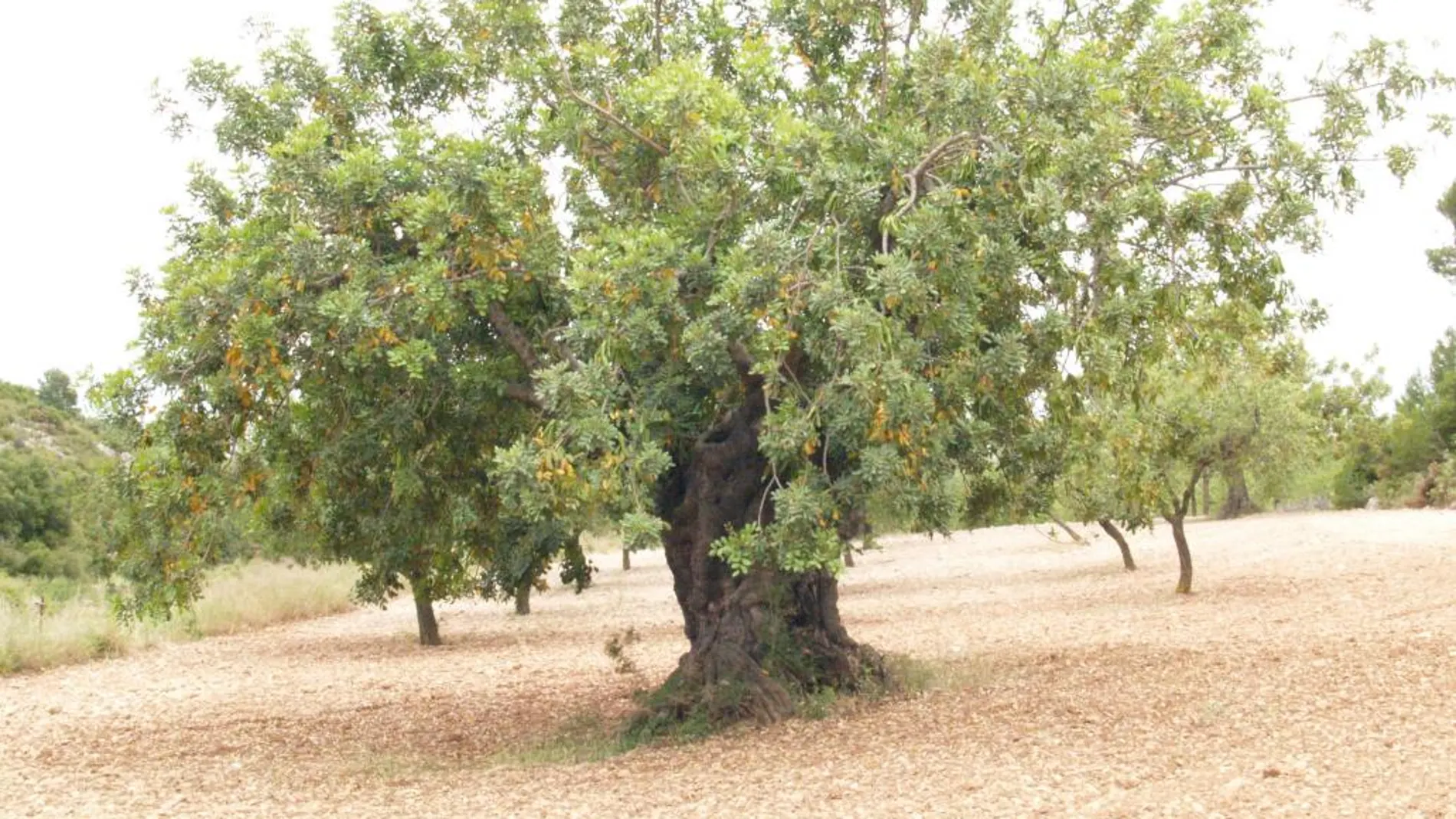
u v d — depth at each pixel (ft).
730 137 35.01
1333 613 64.49
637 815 31.04
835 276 32.40
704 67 42.68
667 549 46.65
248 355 35.27
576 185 42.01
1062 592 92.99
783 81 44.09
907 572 126.41
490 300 38.96
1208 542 126.31
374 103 43.86
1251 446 81.15
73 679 73.20
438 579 51.31
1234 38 40.09
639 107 37.14
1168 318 42.19
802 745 39.45
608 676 64.95
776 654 45.98
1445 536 102.53
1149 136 38.83
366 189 38.29
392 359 35.19
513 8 41.63
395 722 53.83
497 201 36.29
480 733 49.83
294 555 119.24
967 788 31.12
